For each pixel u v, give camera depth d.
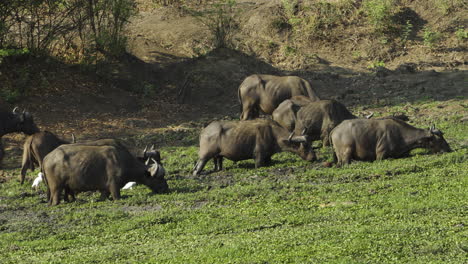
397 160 54.50
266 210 41.47
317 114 62.56
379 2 115.44
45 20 99.69
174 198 47.66
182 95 93.44
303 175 51.94
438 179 45.94
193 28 112.69
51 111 81.44
